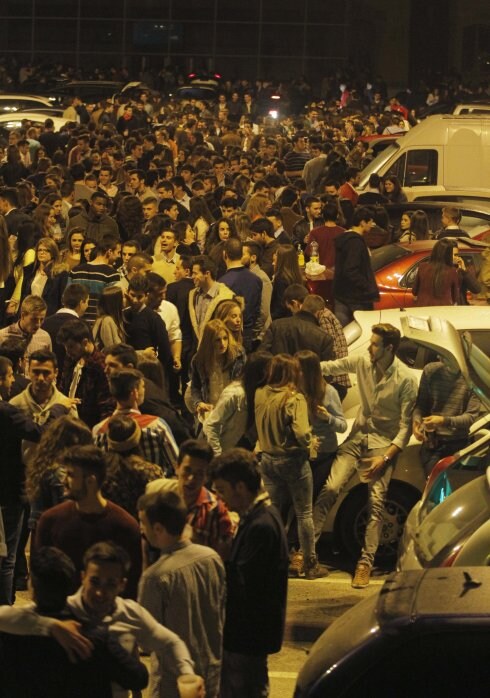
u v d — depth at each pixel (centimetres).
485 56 6956
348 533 1240
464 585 668
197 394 1283
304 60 6688
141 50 6756
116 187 2541
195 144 3384
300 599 1149
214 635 766
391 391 1194
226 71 6738
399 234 2372
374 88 6103
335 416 1205
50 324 1340
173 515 756
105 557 687
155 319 1384
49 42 6788
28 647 675
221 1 6694
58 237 1997
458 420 1182
